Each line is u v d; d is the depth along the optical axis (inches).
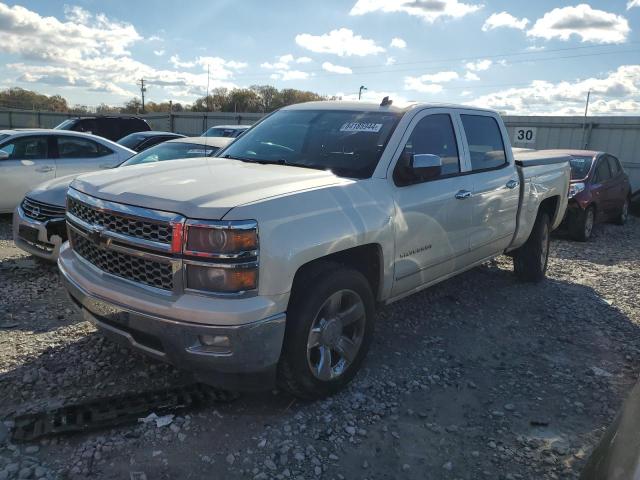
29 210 238.2
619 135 761.0
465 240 189.9
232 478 110.4
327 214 132.2
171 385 144.1
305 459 117.7
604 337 197.5
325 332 136.6
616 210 486.0
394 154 159.3
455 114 191.9
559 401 148.8
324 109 188.7
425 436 129.4
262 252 117.0
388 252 151.9
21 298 203.2
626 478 74.2
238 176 140.8
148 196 123.6
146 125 802.2
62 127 748.6
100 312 130.9
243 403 137.9
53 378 144.9
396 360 169.3
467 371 164.7
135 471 110.6
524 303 231.6
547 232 264.8
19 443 116.6
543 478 115.9
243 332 115.6
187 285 117.0
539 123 820.6
